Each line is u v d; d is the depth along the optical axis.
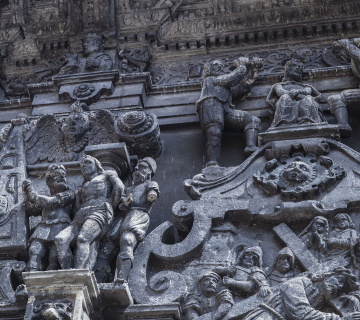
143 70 13.40
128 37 13.74
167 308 9.66
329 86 12.66
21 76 13.91
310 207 10.53
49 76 13.71
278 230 10.52
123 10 13.93
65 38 13.99
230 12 13.80
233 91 12.56
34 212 10.96
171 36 13.80
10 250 10.65
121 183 10.84
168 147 12.33
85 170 10.98
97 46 13.62
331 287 9.64
